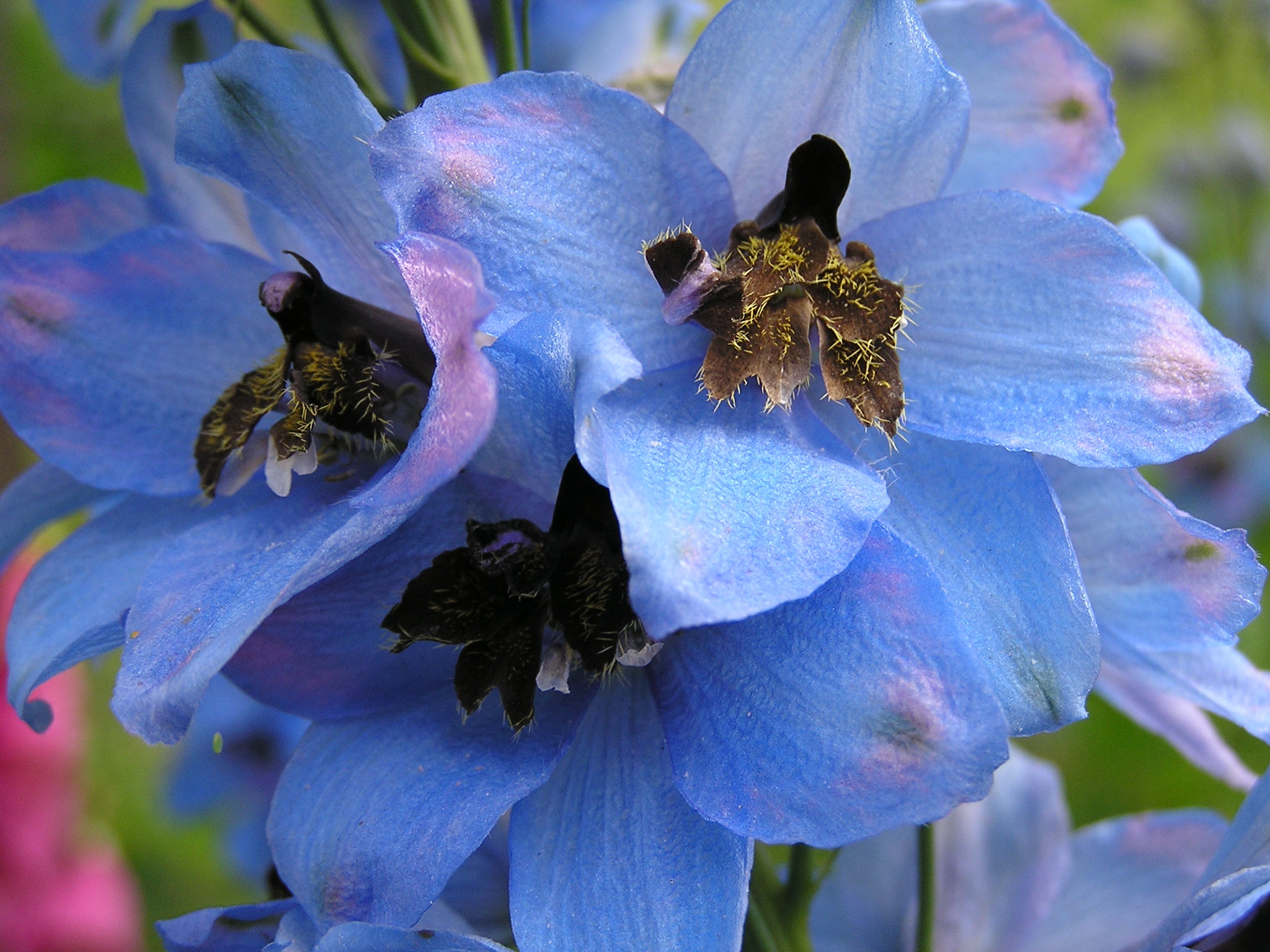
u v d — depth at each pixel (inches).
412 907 5.9
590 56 8.6
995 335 6.1
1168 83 19.6
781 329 6.1
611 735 6.1
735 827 5.8
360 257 6.3
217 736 6.3
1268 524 15.4
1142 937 7.7
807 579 5.6
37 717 6.6
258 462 6.3
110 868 11.8
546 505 6.1
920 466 6.1
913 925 7.8
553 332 5.6
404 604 6.1
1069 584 5.9
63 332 6.6
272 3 12.2
